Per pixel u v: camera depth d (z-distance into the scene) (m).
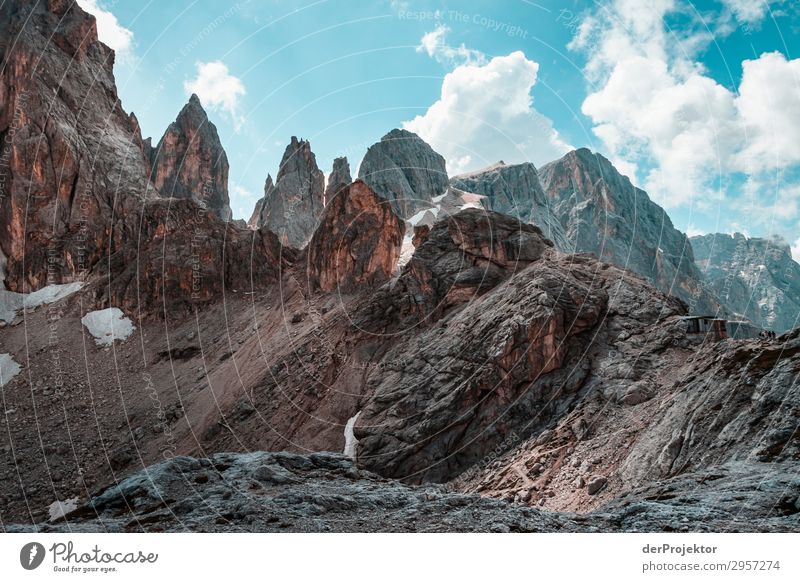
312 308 61.38
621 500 12.87
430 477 30.53
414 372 38.44
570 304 36.72
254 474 10.85
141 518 8.81
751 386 20.61
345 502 9.43
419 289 48.06
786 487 10.83
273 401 45.34
